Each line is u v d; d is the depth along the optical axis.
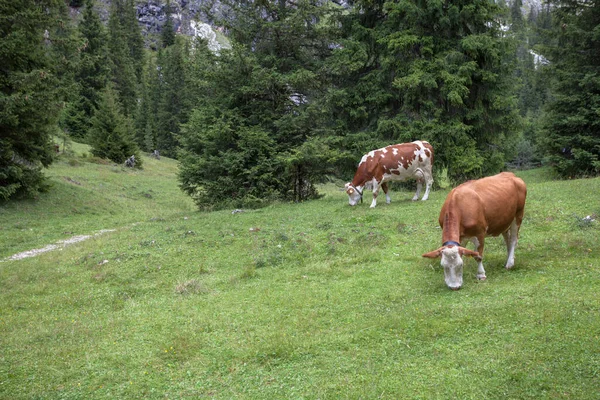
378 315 6.30
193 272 9.76
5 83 19.25
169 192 32.91
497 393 4.16
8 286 9.70
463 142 18.47
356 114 19.53
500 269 7.60
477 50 18.44
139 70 92.88
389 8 19.36
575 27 21.47
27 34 20.02
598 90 21.06
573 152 21.00
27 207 20.33
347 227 11.75
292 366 5.13
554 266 7.33
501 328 5.38
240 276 9.03
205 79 19.22
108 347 6.07
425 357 4.99
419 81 17.48
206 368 5.27
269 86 18.30
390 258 9.12
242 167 18.06
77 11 98.56
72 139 48.66
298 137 18.64
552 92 22.80
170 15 130.12
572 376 4.23
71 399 4.80
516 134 20.05
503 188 7.20
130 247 11.95
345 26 21.12
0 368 5.61
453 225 6.81
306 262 9.58
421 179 14.32
